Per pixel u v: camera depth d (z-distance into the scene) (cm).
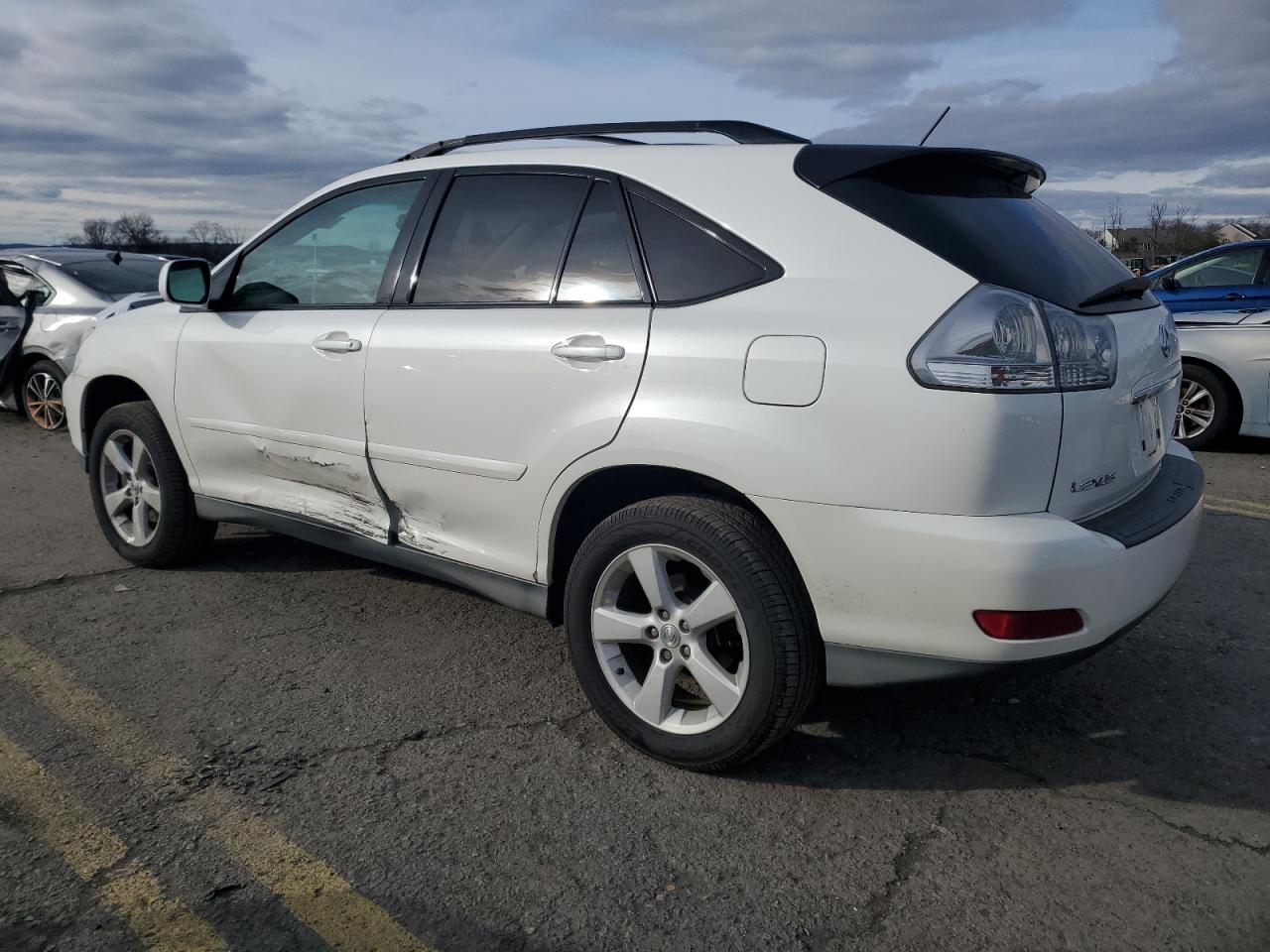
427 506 334
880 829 257
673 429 261
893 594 240
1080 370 240
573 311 292
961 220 255
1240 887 234
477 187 331
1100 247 307
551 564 304
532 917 221
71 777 275
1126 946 214
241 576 442
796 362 246
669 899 228
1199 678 347
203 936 213
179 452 418
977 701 328
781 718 261
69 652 360
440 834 251
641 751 288
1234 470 680
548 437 290
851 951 213
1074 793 274
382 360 332
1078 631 237
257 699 324
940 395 230
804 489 244
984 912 225
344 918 220
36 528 520
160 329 421
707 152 288
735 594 258
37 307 830
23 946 209
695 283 273
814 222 261
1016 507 233
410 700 325
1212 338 721
